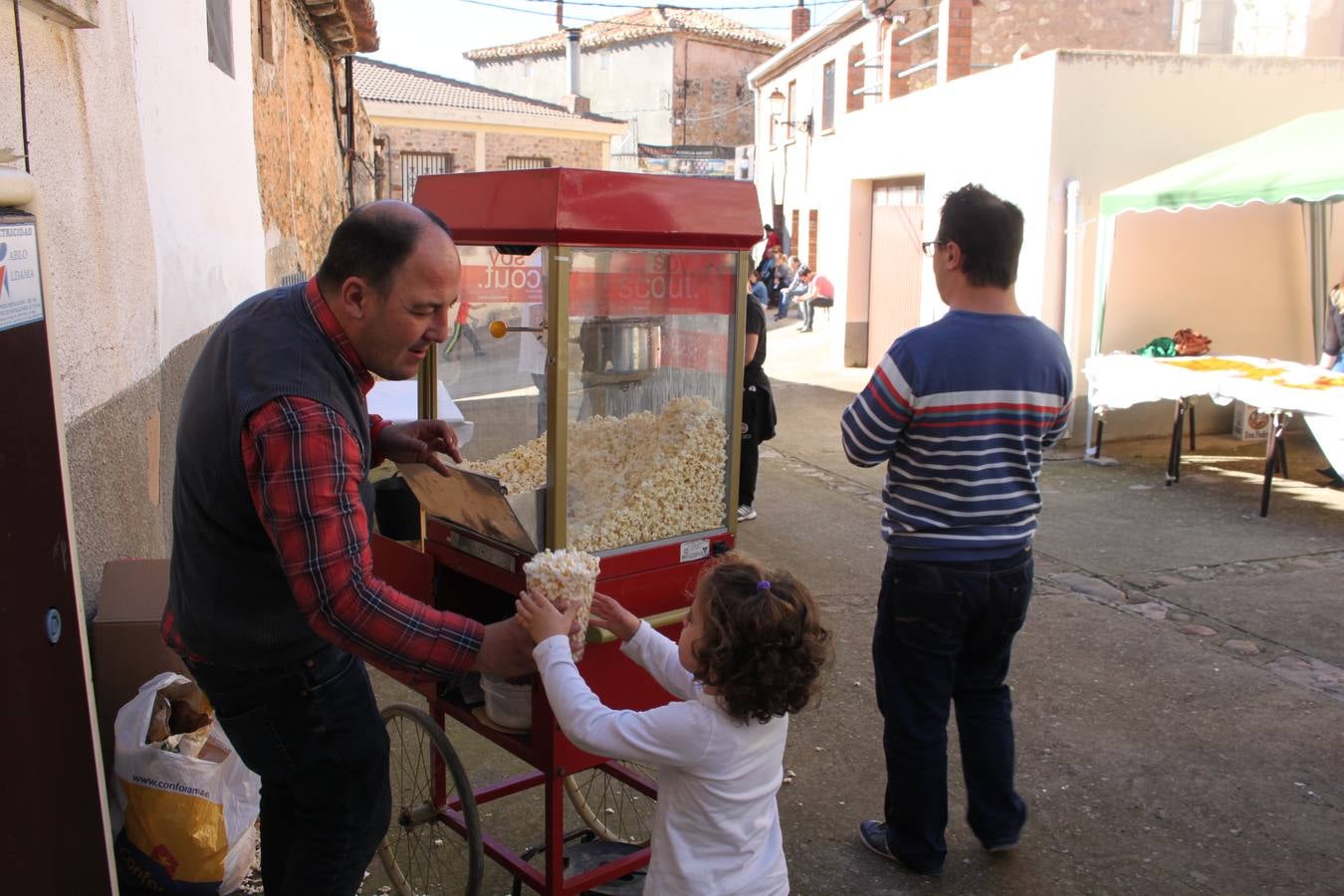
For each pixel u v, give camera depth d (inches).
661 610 93.9
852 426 109.5
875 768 143.2
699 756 77.2
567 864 99.3
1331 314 312.0
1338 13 467.8
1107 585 214.7
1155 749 147.6
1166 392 293.6
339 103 527.2
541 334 85.3
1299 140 298.0
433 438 96.0
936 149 419.5
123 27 132.6
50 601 61.1
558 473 85.0
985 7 590.9
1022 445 107.7
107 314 120.0
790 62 879.7
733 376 97.0
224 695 80.3
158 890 102.1
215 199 197.8
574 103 1166.3
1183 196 291.0
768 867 81.1
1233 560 231.6
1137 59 335.6
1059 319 346.0
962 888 116.5
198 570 76.3
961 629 111.7
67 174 107.3
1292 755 146.3
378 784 85.6
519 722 93.7
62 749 61.4
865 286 533.6
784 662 75.5
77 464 107.3
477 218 89.4
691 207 89.4
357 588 69.2
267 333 72.0
